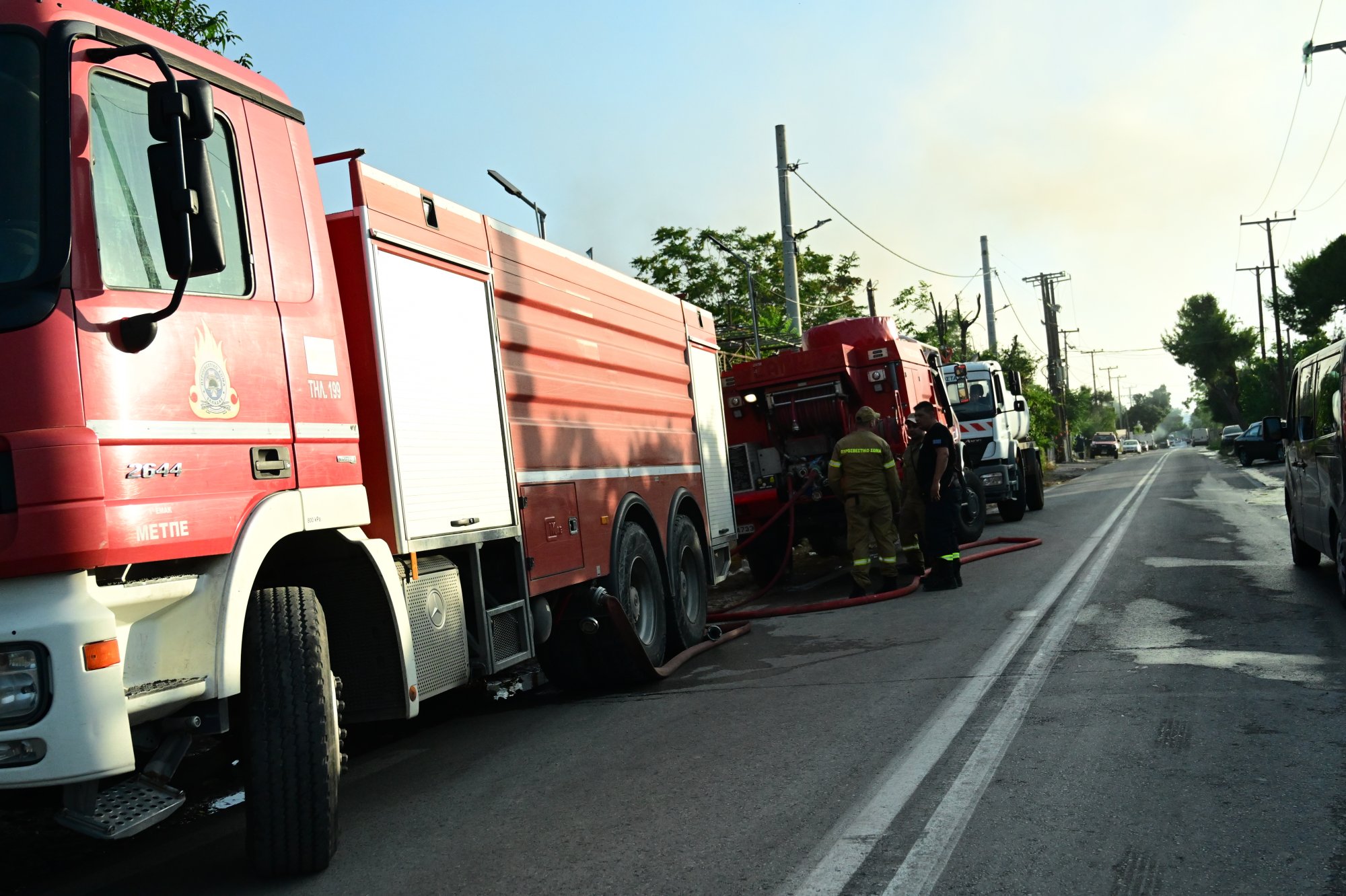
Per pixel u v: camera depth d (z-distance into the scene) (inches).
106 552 141.3
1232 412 3666.3
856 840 164.9
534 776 222.1
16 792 149.2
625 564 319.3
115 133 157.6
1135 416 7081.7
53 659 137.2
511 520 257.3
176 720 159.3
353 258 213.9
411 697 201.5
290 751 166.9
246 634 169.8
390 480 210.5
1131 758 196.5
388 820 199.6
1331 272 2122.3
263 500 171.2
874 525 470.6
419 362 226.8
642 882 155.9
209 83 178.9
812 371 548.4
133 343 150.6
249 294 178.4
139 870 185.8
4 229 146.6
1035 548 586.2
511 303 273.9
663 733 250.7
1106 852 153.6
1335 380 347.3
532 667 286.2
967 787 186.4
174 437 155.4
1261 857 148.7
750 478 572.7
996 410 784.9
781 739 231.0
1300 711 220.8
